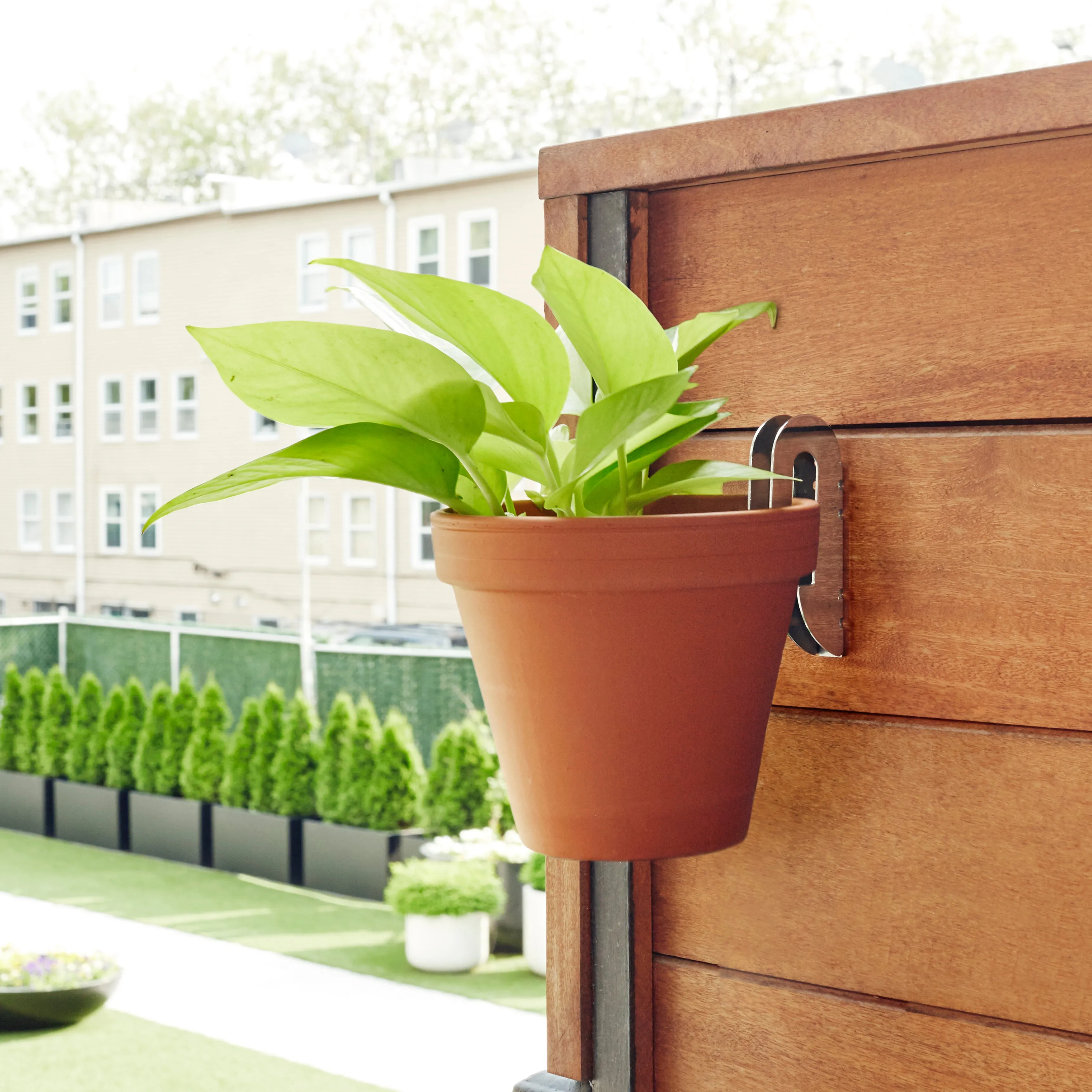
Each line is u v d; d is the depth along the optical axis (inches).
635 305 21.2
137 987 204.4
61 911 253.1
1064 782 25.1
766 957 28.7
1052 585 25.1
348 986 205.3
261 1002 197.2
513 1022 187.9
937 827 26.5
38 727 335.3
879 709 27.1
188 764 297.3
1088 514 24.7
